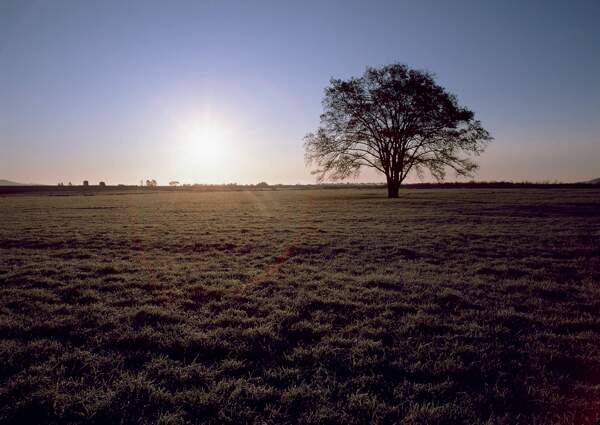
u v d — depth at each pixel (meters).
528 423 3.29
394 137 39.09
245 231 16.98
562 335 5.04
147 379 4.09
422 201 35.34
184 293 7.27
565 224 17.22
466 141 38.00
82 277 8.74
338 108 40.25
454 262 9.92
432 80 38.38
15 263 10.38
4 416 3.41
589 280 7.91
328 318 5.82
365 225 18.33
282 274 8.79
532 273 8.55
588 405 3.48
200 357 4.62
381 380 4.01
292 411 3.51
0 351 4.65
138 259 10.95
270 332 5.20
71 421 3.37
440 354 4.54
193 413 3.49
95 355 4.57
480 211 24.55
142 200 50.50
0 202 49.06
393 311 6.14
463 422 3.29
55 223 21.20
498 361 4.34
